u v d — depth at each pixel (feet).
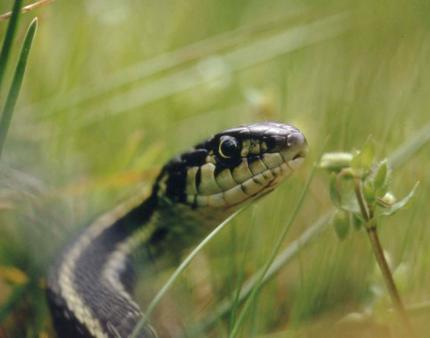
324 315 1.53
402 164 1.60
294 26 1.90
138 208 1.57
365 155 1.42
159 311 1.54
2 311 1.51
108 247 1.55
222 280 1.58
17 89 1.42
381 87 1.76
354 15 1.87
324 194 1.63
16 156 1.65
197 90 1.84
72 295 1.49
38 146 1.67
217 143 1.53
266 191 1.53
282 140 1.51
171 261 1.58
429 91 1.76
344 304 1.53
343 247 1.54
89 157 1.72
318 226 1.54
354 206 1.43
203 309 1.55
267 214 1.62
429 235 1.58
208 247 1.60
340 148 1.66
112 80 1.80
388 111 1.73
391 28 1.84
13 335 1.53
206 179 1.54
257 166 1.52
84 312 1.47
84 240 1.55
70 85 1.80
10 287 1.56
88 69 1.87
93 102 1.77
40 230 1.59
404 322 1.45
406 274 1.49
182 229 1.57
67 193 1.62
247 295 1.51
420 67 1.74
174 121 1.81
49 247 1.57
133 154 1.71
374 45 1.82
